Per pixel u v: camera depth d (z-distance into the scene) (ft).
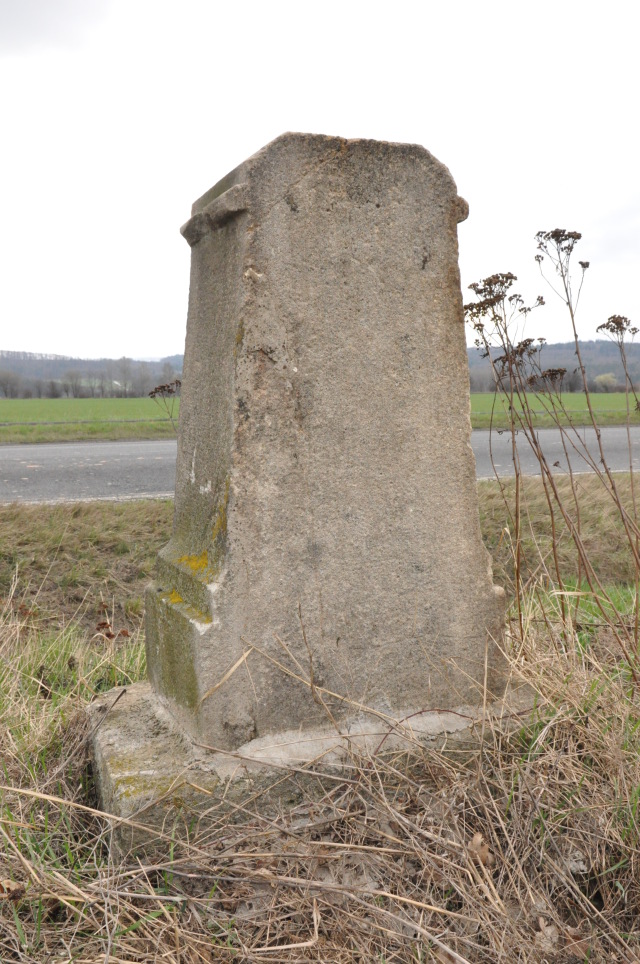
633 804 7.54
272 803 7.52
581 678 9.41
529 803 7.56
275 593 7.91
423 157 8.30
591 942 6.59
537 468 35.60
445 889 6.88
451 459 8.63
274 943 6.46
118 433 53.36
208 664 7.70
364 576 8.28
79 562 18.29
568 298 9.77
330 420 8.05
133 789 7.26
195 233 8.60
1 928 6.53
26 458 38.01
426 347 8.43
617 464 38.11
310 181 7.82
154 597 8.98
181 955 6.26
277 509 7.88
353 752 7.95
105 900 6.37
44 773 8.81
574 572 19.11
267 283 7.70
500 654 9.00
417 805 7.63
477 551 8.82
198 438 8.57
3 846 7.41
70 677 12.14
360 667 8.33
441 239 8.46
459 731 8.39
